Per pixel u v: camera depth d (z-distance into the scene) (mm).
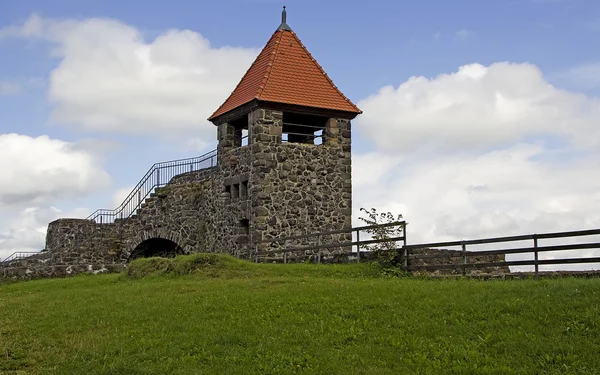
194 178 37656
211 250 35594
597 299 15297
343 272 24781
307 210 32375
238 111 33312
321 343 14789
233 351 14594
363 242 25938
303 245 32094
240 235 32938
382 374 13148
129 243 39344
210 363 14070
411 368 13352
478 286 18344
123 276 26609
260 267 26062
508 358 13305
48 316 18625
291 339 15062
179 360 14266
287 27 35375
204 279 24359
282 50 34281
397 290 18594
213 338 15312
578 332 13914
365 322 15820
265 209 31531
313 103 32750
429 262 26719
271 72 33125
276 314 16875
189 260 25891
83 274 30094
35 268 29703
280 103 31969
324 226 32625
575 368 12688
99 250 38625
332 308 17109
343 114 33469
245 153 32750
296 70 33781
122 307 19062
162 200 38625
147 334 16062
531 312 15188
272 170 31875
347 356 14039
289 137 35625
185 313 17641
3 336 16844
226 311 17516
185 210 37531
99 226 39219
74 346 15594
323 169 32969
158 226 38656
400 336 14891
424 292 18031
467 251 22312
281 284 21234
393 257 24750
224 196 34438
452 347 14055
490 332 14484
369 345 14570
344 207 33219
